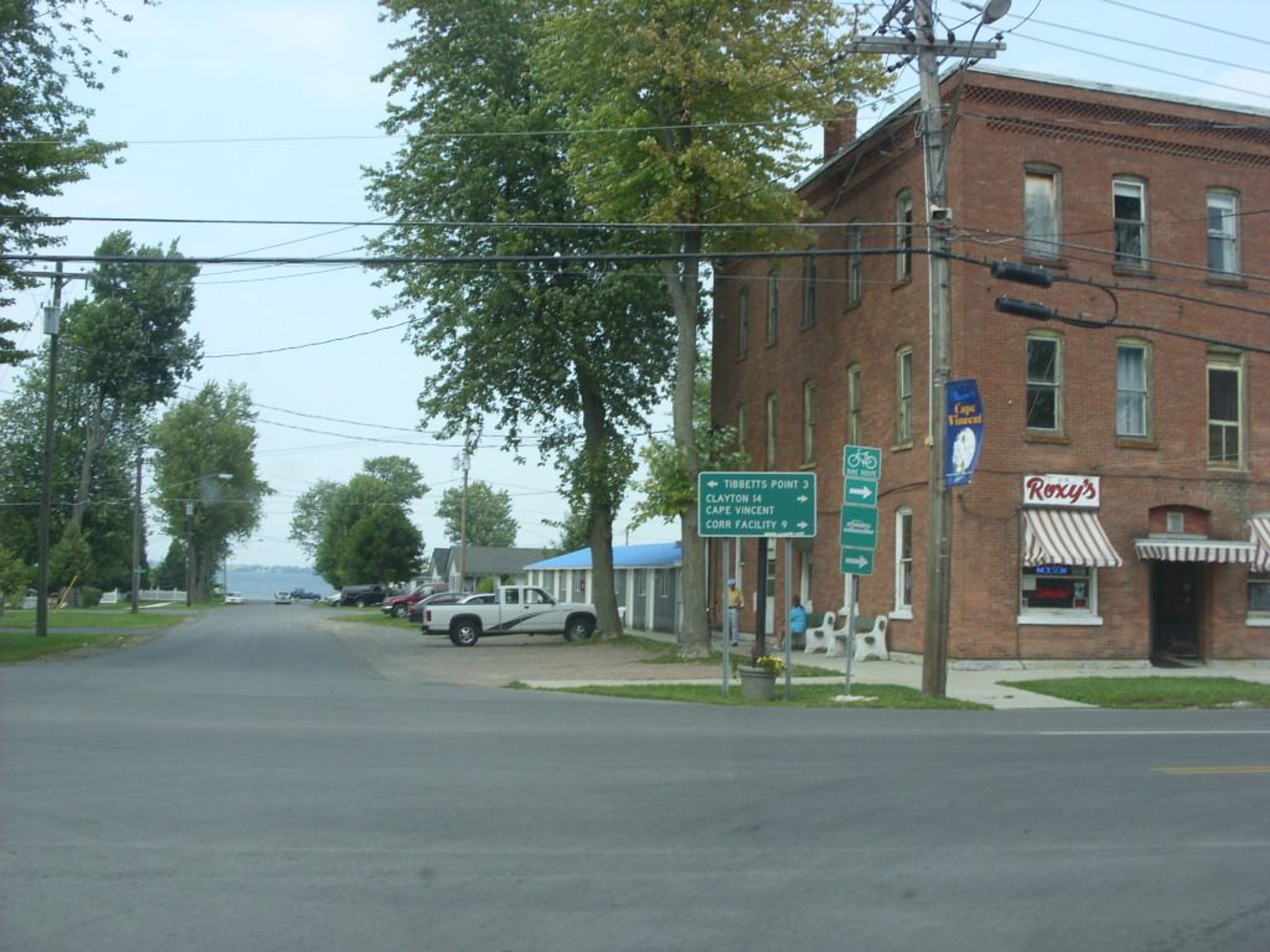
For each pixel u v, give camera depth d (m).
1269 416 26.56
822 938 6.24
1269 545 25.84
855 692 20.53
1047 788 10.66
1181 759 12.64
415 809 9.32
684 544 28.86
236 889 7.04
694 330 28.89
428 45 33.84
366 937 6.15
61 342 71.62
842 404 29.97
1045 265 25.08
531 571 64.56
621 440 36.28
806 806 9.67
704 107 26.25
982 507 24.48
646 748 12.93
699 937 6.22
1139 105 25.77
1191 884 7.41
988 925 6.51
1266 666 26.39
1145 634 25.36
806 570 32.50
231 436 95.62
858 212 29.34
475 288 33.88
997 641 24.41
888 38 19.22
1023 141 25.11
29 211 26.23
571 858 7.84
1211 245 26.53
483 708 17.47
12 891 6.97
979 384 24.36
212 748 12.43
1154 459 25.61
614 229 31.50
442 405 34.44
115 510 79.88
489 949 5.98
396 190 33.75
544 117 32.19
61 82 25.84
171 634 43.41
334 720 15.39
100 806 9.36
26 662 27.14
